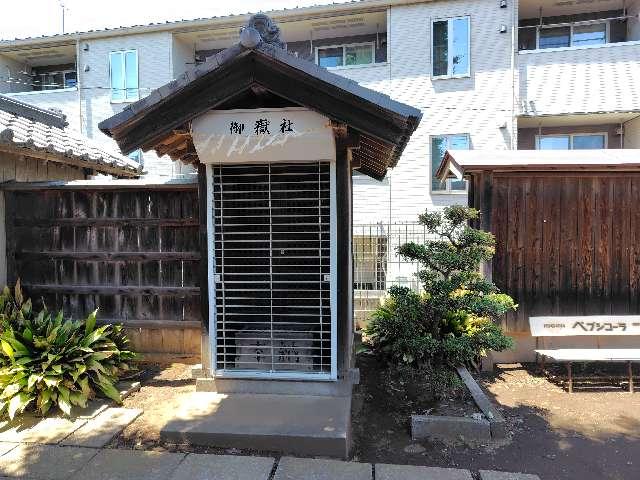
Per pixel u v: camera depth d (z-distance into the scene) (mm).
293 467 3574
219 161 4523
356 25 13812
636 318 5910
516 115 12336
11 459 3625
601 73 11898
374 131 3998
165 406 4637
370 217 13266
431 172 12945
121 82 14797
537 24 13508
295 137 4246
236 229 5105
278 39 4051
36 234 5898
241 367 4875
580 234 5988
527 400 5148
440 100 12805
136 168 8531
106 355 4770
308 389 4656
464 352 4707
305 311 5125
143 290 5734
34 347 4660
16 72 16500
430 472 3537
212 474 3447
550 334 5941
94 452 3742
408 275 9656
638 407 4973
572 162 5691
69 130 8250
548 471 3709
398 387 5328
